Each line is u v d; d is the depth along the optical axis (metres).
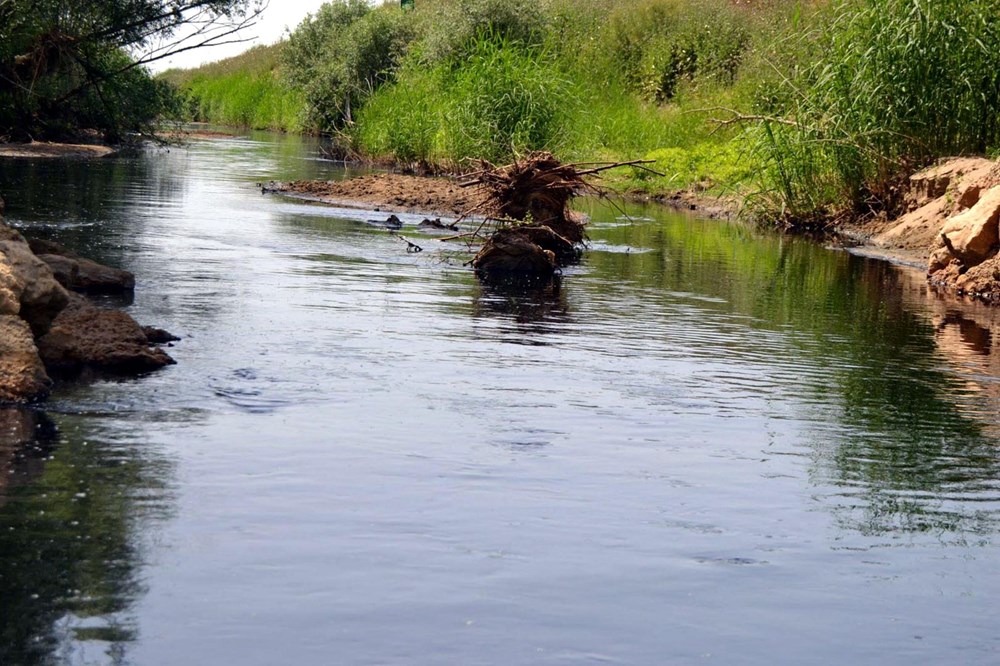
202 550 3.73
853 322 9.16
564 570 3.71
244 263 10.65
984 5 15.83
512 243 11.29
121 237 12.16
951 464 5.16
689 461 5.00
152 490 4.28
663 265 12.34
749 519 4.29
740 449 5.23
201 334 7.16
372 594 3.45
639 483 4.66
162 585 3.45
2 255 6.29
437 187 19.31
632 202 20.88
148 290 8.79
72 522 3.92
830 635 3.33
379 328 7.72
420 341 7.35
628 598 3.52
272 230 13.66
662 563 3.81
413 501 4.30
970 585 3.76
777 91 19.06
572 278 10.98
